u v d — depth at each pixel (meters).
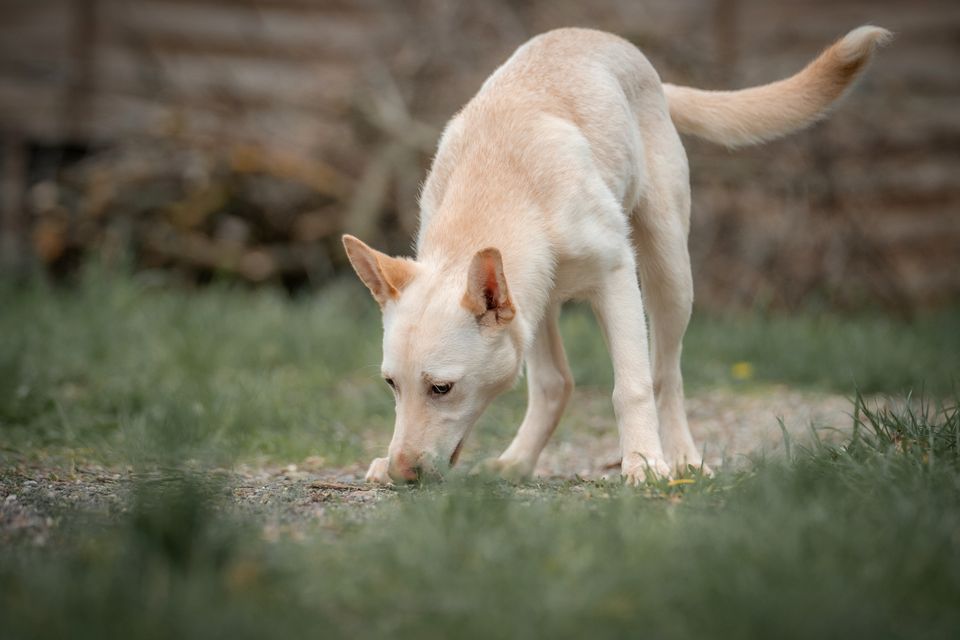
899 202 14.97
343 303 12.89
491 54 14.23
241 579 3.70
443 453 5.59
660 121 6.94
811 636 3.29
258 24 15.51
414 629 3.44
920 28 15.01
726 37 15.36
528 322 5.86
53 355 9.80
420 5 14.56
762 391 9.69
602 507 4.71
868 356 10.24
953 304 13.99
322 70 15.43
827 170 14.30
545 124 6.20
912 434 5.74
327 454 7.46
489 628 3.38
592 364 10.34
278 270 13.87
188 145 14.12
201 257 13.59
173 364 9.91
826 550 3.93
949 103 14.97
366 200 13.67
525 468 6.75
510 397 9.55
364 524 4.55
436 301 5.59
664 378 6.90
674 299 6.83
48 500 5.20
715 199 14.24
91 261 13.05
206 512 4.19
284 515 4.80
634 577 3.68
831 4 15.19
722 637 3.32
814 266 14.26
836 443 6.84
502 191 6.03
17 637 3.26
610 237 6.12
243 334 10.86
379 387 9.62
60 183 14.02
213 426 7.94
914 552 3.86
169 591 3.55
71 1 15.52
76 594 3.48
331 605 3.61
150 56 15.49
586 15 14.52
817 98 7.33
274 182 13.91
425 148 13.80
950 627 3.43
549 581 3.70
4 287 12.48
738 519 4.29
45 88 15.53
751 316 12.68
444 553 3.93
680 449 6.83
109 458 6.84
